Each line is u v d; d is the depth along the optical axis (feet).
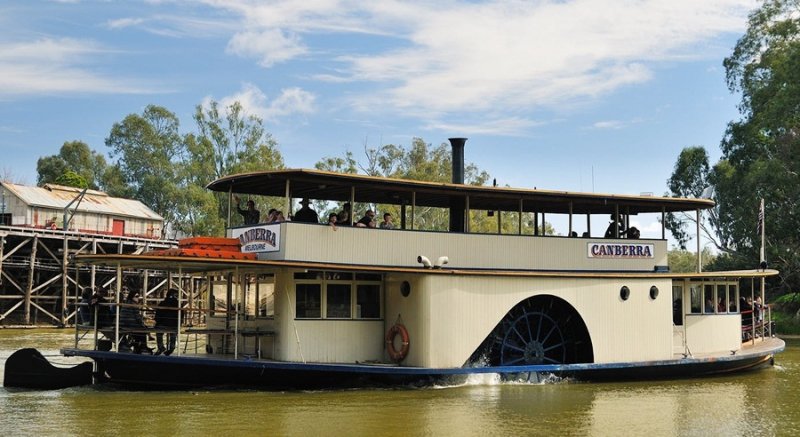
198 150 255.91
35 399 60.39
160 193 262.26
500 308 68.44
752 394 68.13
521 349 72.13
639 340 74.49
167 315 67.62
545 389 68.13
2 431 50.65
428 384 67.05
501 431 52.60
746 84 183.32
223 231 254.88
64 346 107.96
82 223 203.51
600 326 72.79
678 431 53.83
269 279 67.15
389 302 68.69
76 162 287.28
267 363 62.18
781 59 172.76
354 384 65.67
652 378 75.10
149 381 63.16
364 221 70.49
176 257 60.49
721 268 190.08
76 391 63.67
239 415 55.42
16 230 158.81
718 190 200.23
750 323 94.02
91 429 51.24
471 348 67.05
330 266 63.98
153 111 276.62
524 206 81.92
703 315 81.15
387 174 219.00
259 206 223.30
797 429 54.49
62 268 164.55
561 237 75.25
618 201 77.71
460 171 81.35
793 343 127.54
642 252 78.43
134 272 175.01
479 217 213.25
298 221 67.56
